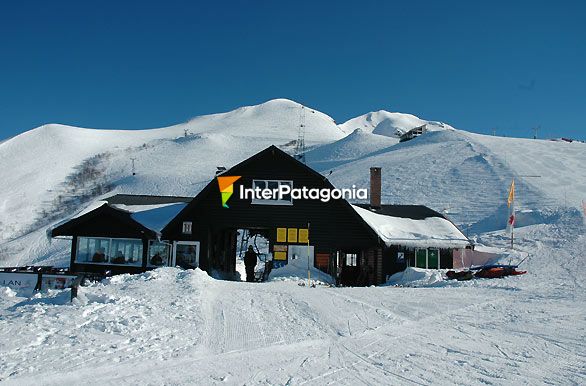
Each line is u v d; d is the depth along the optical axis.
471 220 51.66
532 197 56.31
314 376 7.31
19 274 22.28
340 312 12.98
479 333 10.69
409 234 29.23
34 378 6.51
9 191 104.00
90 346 8.23
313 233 28.55
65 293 13.48
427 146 93.81
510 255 27.77
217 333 9.96
